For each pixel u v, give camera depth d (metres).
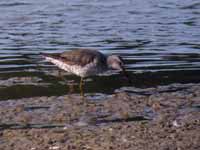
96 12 32.09
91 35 25.72
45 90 16.89
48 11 32.38
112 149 12.07
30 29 27.20
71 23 28.81
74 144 12.40
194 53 22.11
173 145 12.30
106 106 15.29
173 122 13.92
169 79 18.28
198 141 12.55
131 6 34.12
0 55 21.59
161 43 24.02
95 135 13.00
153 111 14.94
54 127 13.75
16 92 16.62
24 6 33.94
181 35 25.75
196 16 30.86
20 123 14.03
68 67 16.77
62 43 23.91
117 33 26.19
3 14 31.34
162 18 30.27
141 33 26.22
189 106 15.38
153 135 12.95
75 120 14.25
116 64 17.14
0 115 14.58
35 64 20.12
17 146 12.39
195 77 18.53
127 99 15.94
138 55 21.80
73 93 16.66
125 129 13.41
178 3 35.19
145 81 18.02
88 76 18.36
